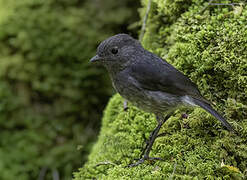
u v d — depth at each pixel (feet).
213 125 18.04
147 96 17.92
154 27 24.85
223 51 19.10
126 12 35.17
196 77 20.08
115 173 17.25
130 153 19.01
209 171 15.90
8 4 36.58
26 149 33.45
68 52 34.94
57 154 32.91
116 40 17.99
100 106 35.96
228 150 16.97
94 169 19.43
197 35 20.11
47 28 35.47
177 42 21.34
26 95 35.86
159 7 24.06
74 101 35.88
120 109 22.49
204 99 17.44
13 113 35.37
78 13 35.86
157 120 18.45
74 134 34.91
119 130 21.22
